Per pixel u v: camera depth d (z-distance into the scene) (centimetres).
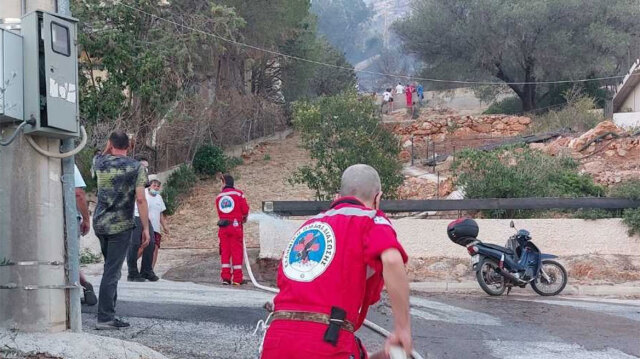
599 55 3325
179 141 2292
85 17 1911
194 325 772
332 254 361
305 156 2761
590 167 1988
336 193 1550
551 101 3559
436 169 2312
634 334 853
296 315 355
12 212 555
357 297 361
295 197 2131
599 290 1245
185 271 1325
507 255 1185
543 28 3288
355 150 1538
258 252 1497
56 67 550
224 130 2647
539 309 1019
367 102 1609
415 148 2766
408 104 4088
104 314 711
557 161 1744
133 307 843
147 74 1912
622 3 3306
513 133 2880
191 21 2169
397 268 352
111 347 574
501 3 3347
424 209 1445
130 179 696
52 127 546
